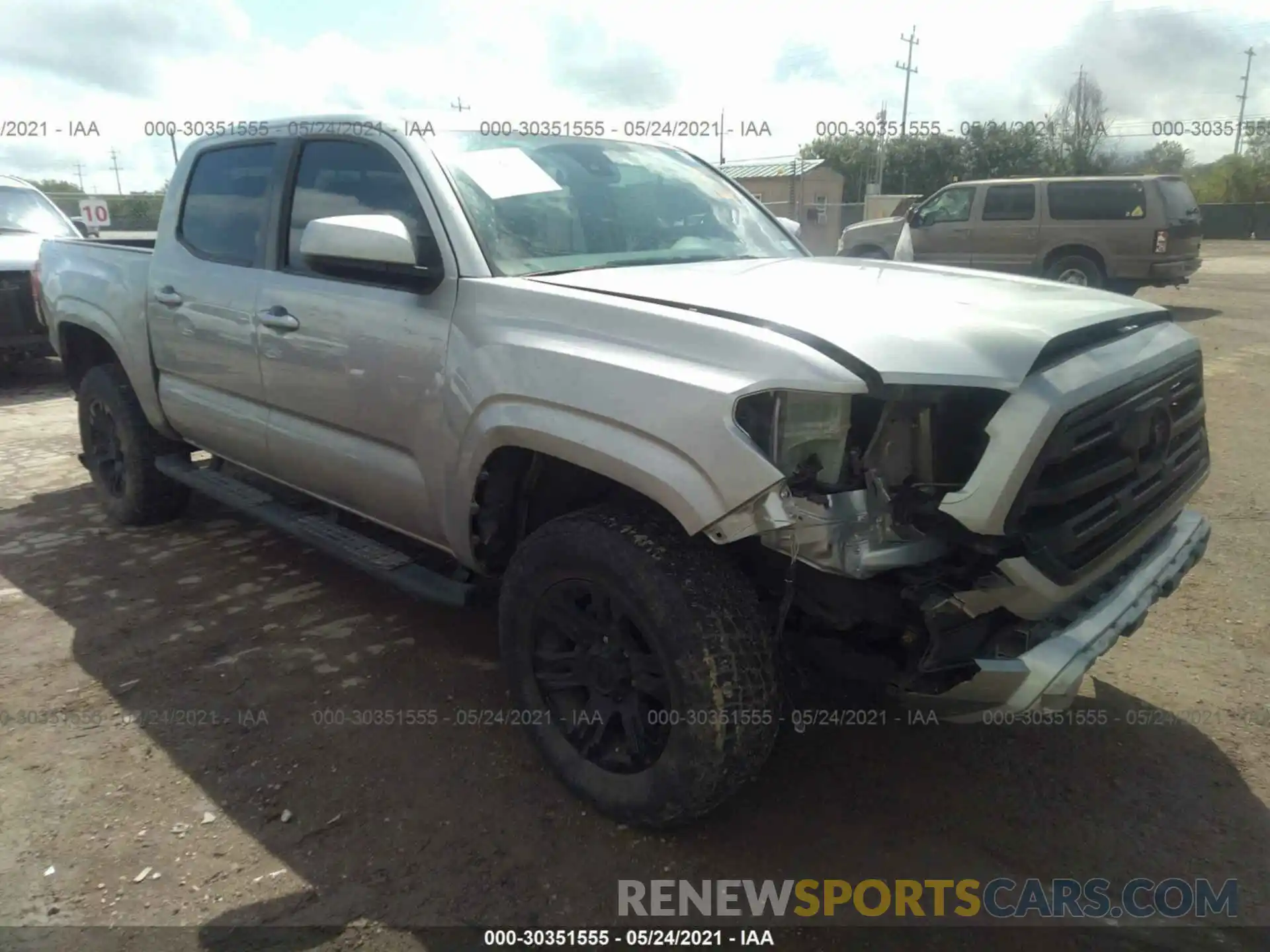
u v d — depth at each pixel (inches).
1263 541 189.2
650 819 101.8
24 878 99.3
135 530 202.7
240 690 136.3
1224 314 549.3
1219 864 102.3
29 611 162.2
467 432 112.6
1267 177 1873.8
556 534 104.1
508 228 122.9
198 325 159.6
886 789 114.8
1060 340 94.3
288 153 146.9
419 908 95.3
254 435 154.3
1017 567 86.9
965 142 1716.3
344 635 153.0
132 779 115.6
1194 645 148.5
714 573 95.8
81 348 209.6
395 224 113.7
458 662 144.6
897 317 95.5
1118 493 98.1
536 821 108.1
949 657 88.4
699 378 91.4
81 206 589.6
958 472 90.0
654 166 151.6
